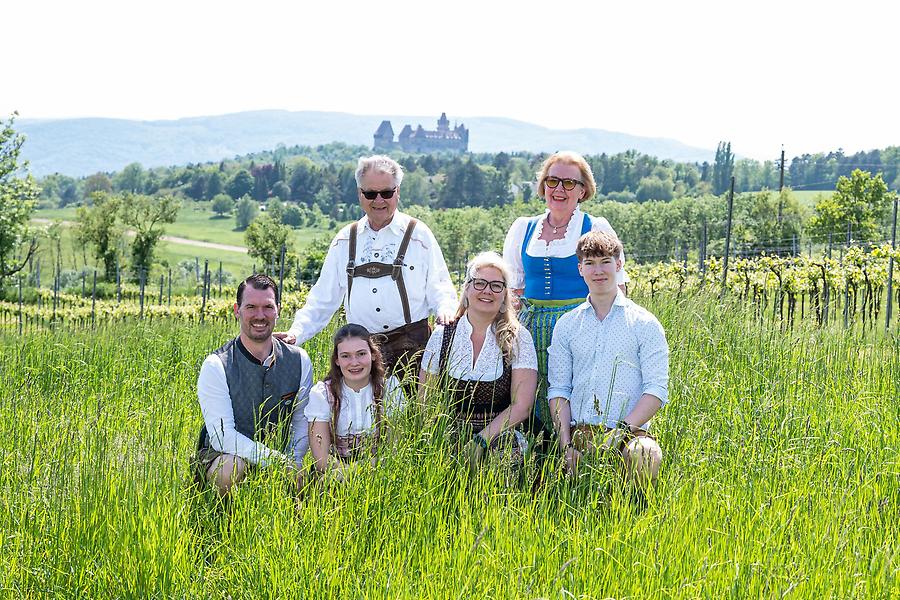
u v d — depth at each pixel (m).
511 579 3.67
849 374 7.00
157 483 4.43
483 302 5.30
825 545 3.98
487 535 4.10
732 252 43.59
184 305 28.30
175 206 81.44
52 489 4.38
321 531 4.05
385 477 4.48
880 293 15.27
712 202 81.50
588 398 5.30
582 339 5.35
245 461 4.93
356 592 3.71
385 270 5.90
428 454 4.60
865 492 4.72
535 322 5.91
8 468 4.68
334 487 4.49
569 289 5.95
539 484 4.84
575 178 5.89
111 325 11.97
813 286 15.24
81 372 8.29
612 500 4.37
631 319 5.29
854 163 178.25
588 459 4.71
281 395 5.27
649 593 3.67
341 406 5.18
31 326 12.91
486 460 4.86
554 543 4.04
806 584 3.71
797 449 5.18
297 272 48.84
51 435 5.19
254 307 5.07
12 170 47.44
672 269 18.05
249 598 3.82
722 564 3.83
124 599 3.84
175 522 4.19
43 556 4.05
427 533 4.18
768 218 71.31
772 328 8.14
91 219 79.19
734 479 4.85
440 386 5.25
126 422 5.45
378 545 4.08
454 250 82.12
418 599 3.67
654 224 79.75
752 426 5.51
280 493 4.39
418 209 89.25
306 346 8.20
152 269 80.94
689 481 4.62
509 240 6.25
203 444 5.20
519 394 5.36
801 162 183.88
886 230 65.69
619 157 194.75
